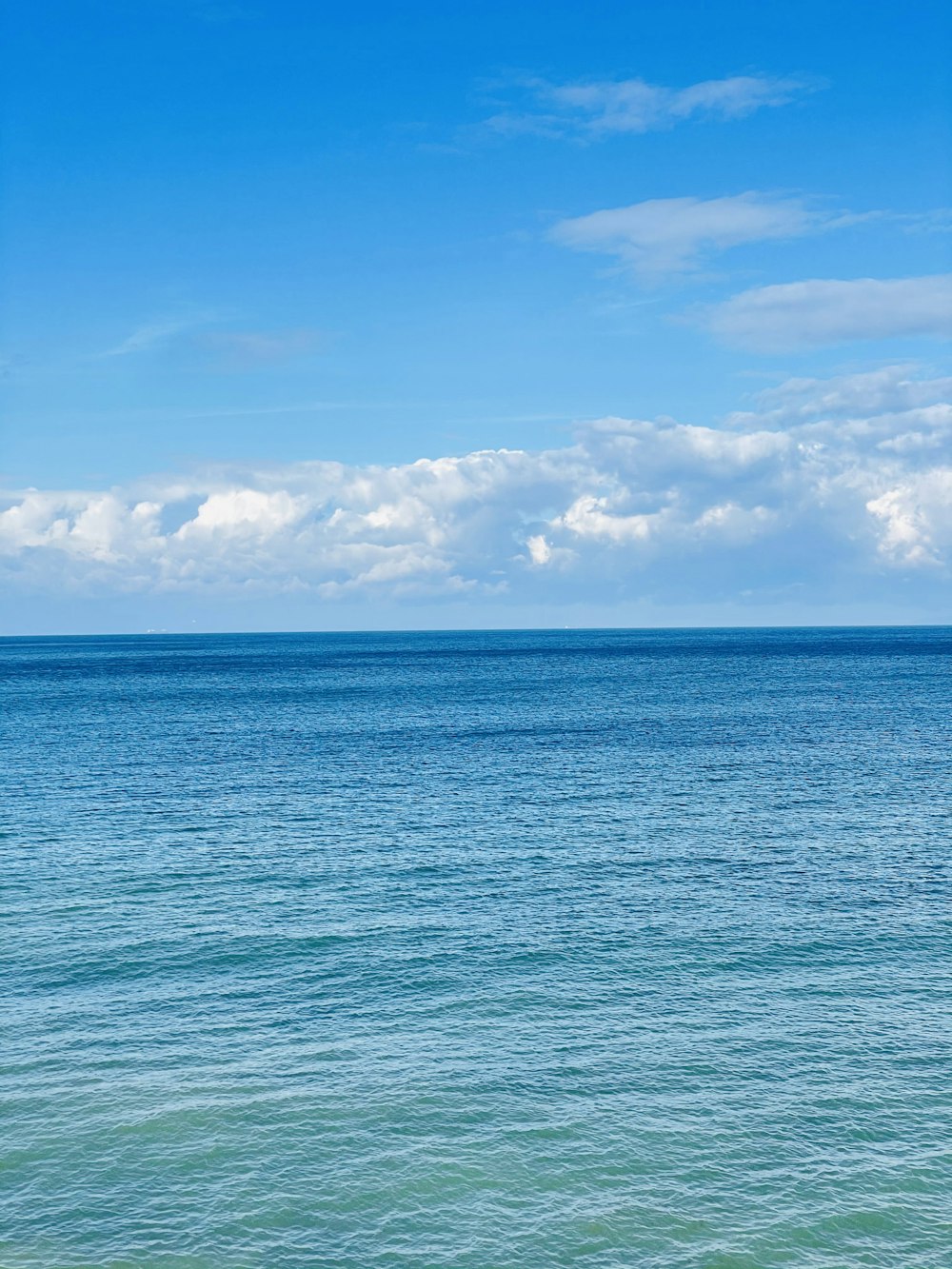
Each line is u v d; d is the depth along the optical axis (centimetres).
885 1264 2128
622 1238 2209
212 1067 2916
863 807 6275
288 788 6944
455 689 15812
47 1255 2155
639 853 5197
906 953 3788
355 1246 2189
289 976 3569
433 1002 3350
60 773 7600
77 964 3662
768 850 5253
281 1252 2170
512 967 3647
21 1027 3161
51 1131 2584
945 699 13375
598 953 3791
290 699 14275
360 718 11469
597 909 4294
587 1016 3244
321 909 4288
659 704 12938
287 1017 3244
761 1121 2631
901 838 5506
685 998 3381
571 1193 2355
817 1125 2614
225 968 3634
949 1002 3344
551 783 7119
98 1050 3016
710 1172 2427
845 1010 3281
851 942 3906
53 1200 2328
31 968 3625
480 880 4719
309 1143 2542
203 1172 2431
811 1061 2945
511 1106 2706
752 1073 2873
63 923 4094
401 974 3588
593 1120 2642
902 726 10244
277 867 4931
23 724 10875
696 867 4925
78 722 11181
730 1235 2214
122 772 7650
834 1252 2162
